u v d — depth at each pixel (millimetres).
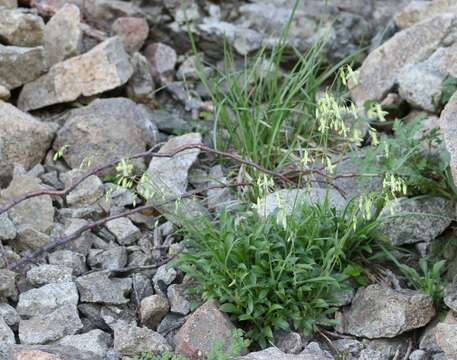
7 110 5441
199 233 4684
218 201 5262
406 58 5969
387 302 4449
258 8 6793
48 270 4594
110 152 5426
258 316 4441
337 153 5664
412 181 4898
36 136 5441
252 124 5508
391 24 6605
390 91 5969
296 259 4426
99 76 5867
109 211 5141
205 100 6422
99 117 5488
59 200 5188
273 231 4637
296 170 5008
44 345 4207
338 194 5117
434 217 4918
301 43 6617
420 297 4445
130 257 4926
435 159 5016
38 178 5305
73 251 4867
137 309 4617
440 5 6316
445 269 4797
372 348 4422
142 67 6191
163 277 4727
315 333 4527
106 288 4578
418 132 5516
